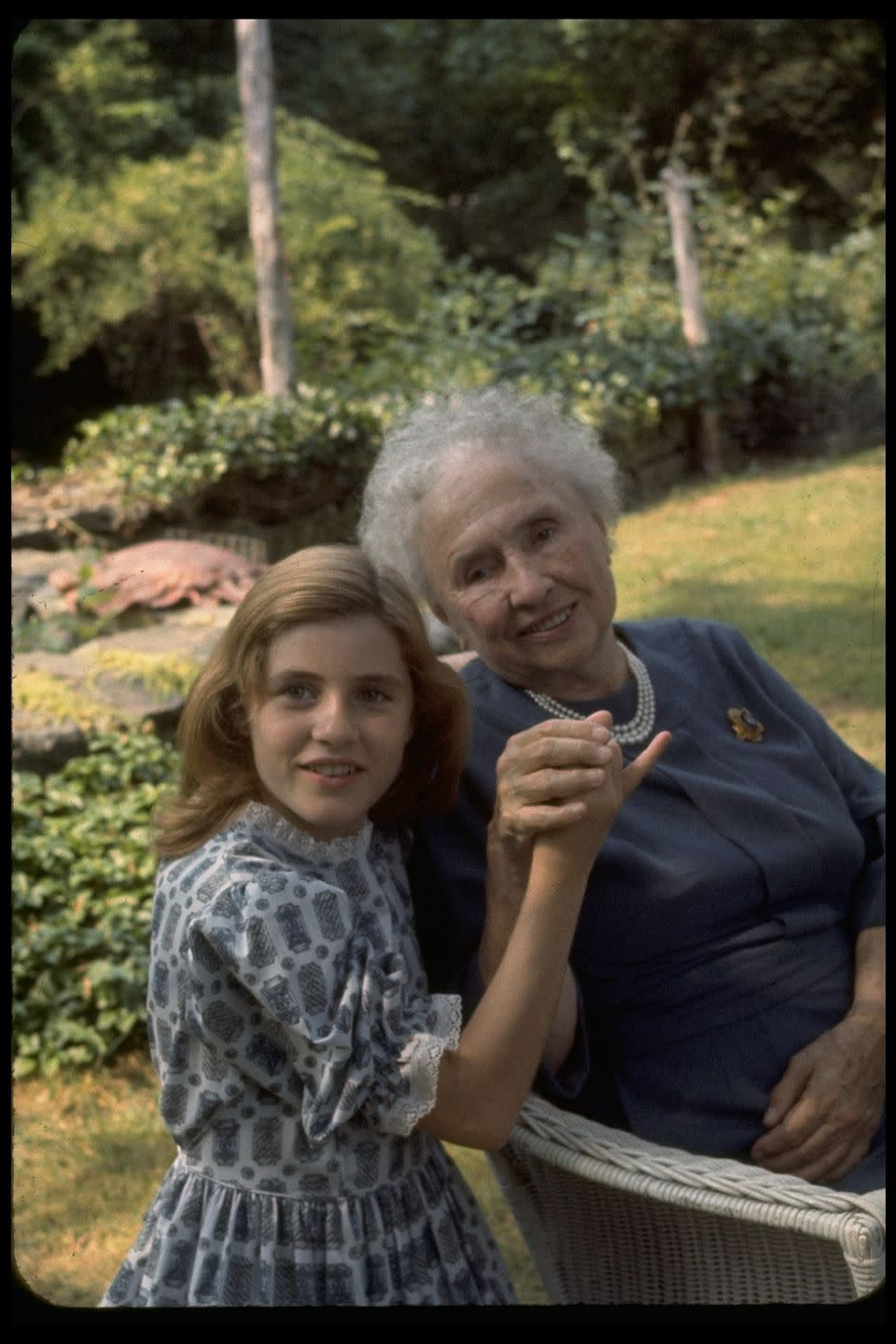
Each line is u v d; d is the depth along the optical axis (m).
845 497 8.97
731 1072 2.02
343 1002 1.62
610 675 2.17
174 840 1.78
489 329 12.45
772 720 2.22
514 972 1.70
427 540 2.11
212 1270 1.67
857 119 16.17
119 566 6.37
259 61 9.41
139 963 3.80
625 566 7.70
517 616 2.06
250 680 1.70
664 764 2.12
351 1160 1.69
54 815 4.38
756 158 16.86
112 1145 3.28
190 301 12.66
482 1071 1.66
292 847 1.75
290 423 8.70
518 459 2.08
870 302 12.10
